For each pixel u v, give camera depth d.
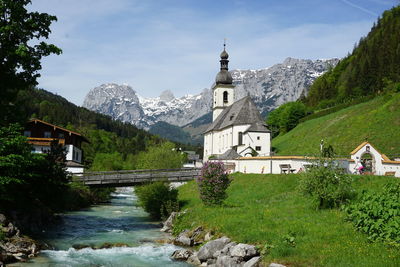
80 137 71.75
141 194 41.97
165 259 21.58
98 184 48.56
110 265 20.14
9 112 28.67
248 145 73.44
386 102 76.69
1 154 24.80
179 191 50.19
